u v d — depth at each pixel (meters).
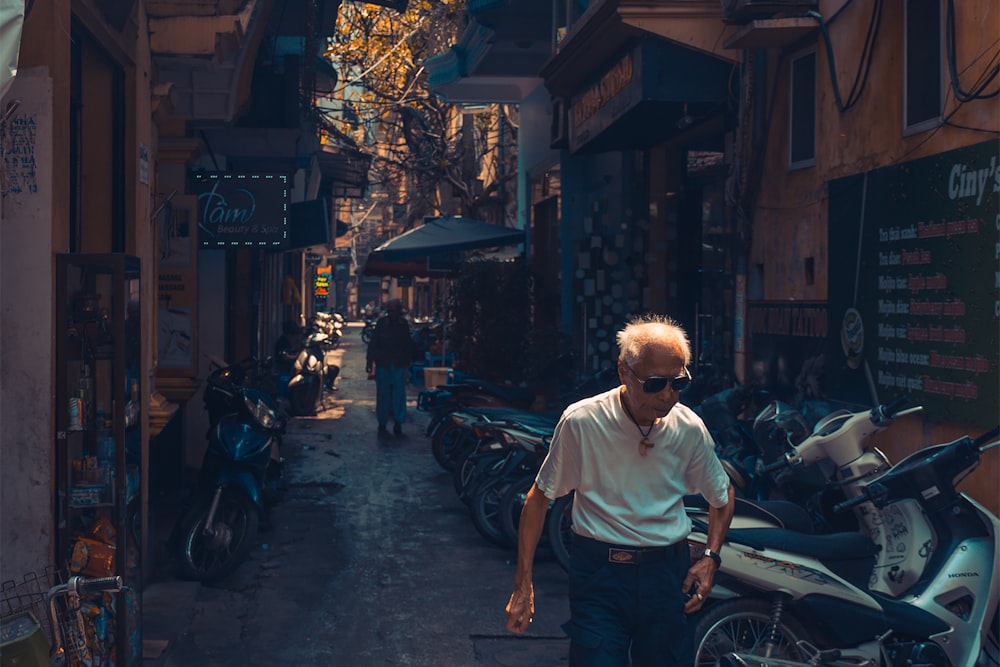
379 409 14.59
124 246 6.74
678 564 3.72
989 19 5.22
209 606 6.39
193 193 9.97
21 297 4.56
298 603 6.48
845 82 7.01
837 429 5.45
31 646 2.99
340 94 24.25
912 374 5.99
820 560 4.73
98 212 6.60
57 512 4.57
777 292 8.23
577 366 14.05
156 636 5.70
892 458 6.28
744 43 7.82
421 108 26.38
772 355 8.22
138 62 6.64
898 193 6.18
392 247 17.23
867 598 4.63
